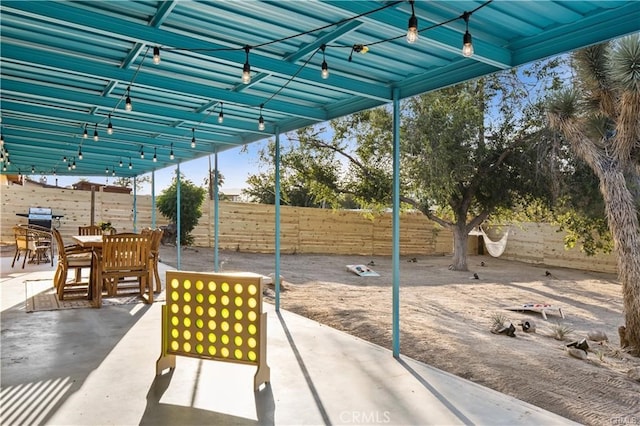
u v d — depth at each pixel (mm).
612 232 5141
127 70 3988
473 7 2701
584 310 7211
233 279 3207
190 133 6676
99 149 8219
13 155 9047
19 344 3943
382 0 2645
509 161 11133
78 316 5004
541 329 5758
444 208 12234
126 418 2584
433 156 10164
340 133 11945
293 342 4195
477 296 8234
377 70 3873
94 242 5684
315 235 15438
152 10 2883
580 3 2664
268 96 4812
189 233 13977
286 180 13648
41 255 10031
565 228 11078
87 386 3045
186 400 2857
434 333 5066
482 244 17953
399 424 2578
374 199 11969
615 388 3539
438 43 2932
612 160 5109
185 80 4312
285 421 2590
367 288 8656
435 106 10109
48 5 2719
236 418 2617
